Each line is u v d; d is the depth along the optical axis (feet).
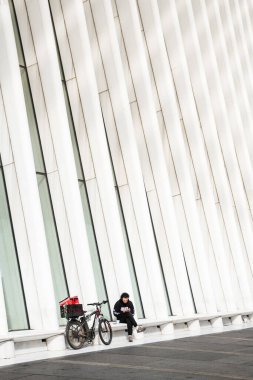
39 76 55.21
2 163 49.37
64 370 27.84
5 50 49.52
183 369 26.61
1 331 41.24
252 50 106.22
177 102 78.54
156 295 60.49
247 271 84.84
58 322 49.29
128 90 69.72
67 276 52.26
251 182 90.27
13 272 47.52
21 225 48.03
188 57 83.97
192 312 64.85
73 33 60.80
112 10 70.38
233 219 81.51
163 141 73.51
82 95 59.98
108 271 57.00
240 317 75.31
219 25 94.58
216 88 87.71
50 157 54.19
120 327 49.67
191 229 71.77
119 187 63.72
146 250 61.57
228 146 86.79
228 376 23.77
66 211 53.11
